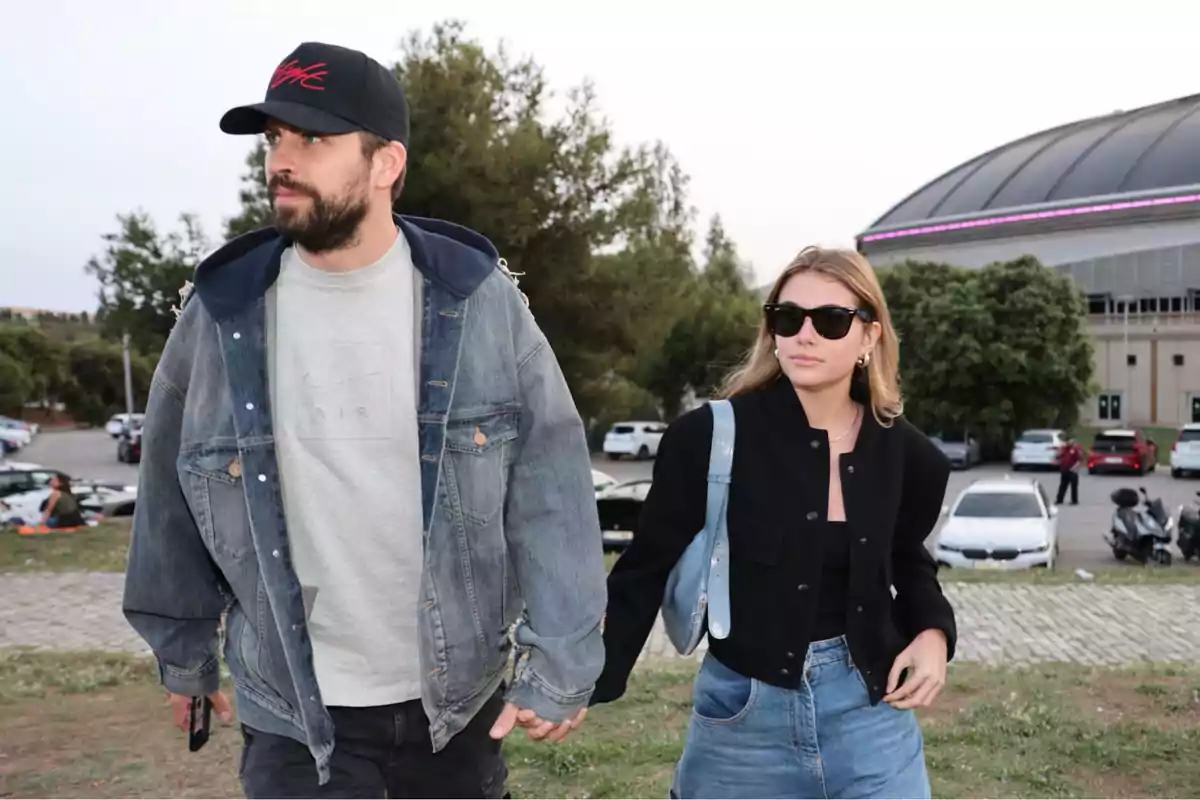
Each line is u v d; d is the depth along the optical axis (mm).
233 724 5648
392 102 2029
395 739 2199
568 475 2234
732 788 2480
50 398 64688
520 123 17375
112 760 5105
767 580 2385
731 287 58344
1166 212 68938
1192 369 66062
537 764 4910
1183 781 4613
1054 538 14484
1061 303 39906
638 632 2488
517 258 17125
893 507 2424
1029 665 7371
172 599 2271
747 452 2414
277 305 2111
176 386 2193
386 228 2084
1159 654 7848
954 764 4816
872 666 2404
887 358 2504
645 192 17766
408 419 2098
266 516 2070
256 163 17797
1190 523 15195
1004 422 39281
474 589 2154
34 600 10844
